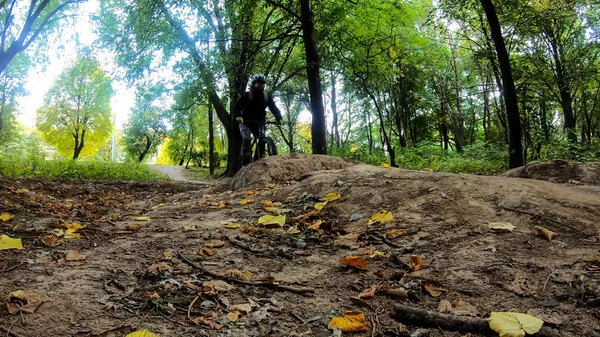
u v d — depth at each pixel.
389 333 1.65
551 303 1.80
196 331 1.63
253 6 12.23
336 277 2.29
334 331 1.64
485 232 2.71
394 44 15.72
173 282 2.14
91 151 42.56
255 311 1.84
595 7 13.69
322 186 4.41
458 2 11.47
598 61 17.64
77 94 33.84
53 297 1.89
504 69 9.59
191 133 33.16
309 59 9.65
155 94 15.02
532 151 12.80
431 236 2.78
